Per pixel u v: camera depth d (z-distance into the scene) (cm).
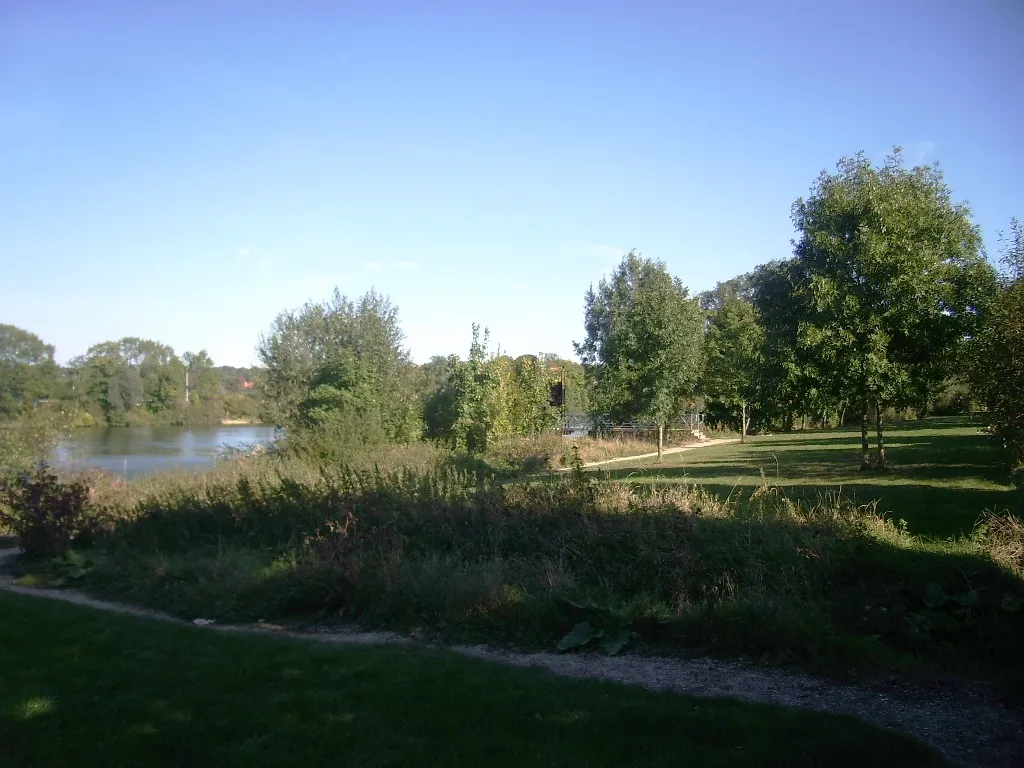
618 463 2598
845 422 5328
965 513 1085
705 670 599
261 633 770
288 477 1336
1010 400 1062
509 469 2150
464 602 764
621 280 4281
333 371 2392
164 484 1501
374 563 860
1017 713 488
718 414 5103
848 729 451
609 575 795
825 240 1738
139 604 944
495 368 2609
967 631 614
